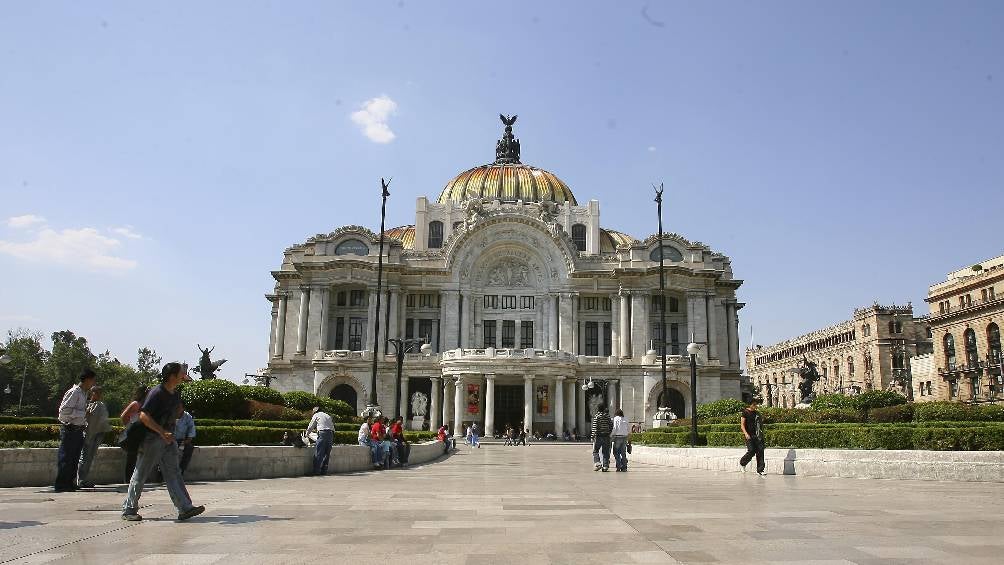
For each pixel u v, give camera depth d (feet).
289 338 312.09
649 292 306.35
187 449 75.51
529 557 32.58
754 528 41.47
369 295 303.89
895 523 43.65
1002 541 37.04
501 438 276.82
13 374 403.75
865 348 436.76
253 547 34.42
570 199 365.40
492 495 61.87
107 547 34.01
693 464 114.62
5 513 46.37
